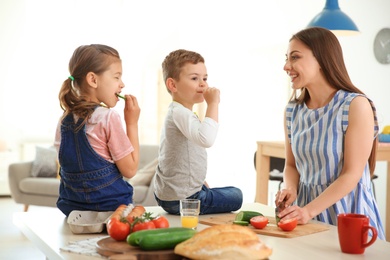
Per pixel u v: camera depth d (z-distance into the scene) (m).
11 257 4.11
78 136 1.68
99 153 1.69
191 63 1.92
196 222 1.59
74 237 1.49
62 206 1.76
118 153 1.69
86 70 1.71
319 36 1.86
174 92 1.96
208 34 7.11
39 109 7.46
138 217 1.38
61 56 7.62
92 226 1.52
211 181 7.16
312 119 1.92
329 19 3.75
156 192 1.95
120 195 1.71
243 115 6.52
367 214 1.87
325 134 1.86
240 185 6.62
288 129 2.06
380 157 3.73
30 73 7.45
